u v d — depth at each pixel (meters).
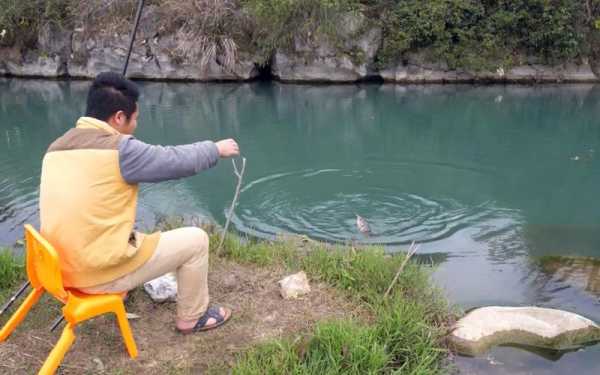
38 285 2.96
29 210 6.02
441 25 12.67
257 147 8.53
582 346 3.50
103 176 2.62
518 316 3.63
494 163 7.71
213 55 13.62
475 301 4.14
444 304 3.89
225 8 13.70
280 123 10.03
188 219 5.61
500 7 12.80
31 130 9.76
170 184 6.74
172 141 8.91
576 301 4.13
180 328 3.26
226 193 6.49
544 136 8.97
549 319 3.62
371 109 10.98
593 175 7.16
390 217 5.82
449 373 3.22
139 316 3.43
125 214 2.73
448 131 9.35
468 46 12.85
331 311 3.58
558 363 3.34
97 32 14.35
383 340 3.31
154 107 11.45
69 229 2.63
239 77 13.86
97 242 2.67
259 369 2.96
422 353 3.28
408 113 10.61
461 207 6.09
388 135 9.18
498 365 3.31
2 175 7.23
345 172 7.30
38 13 14.76
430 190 6.66
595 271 4.57
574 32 12.61
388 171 7.37
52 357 2.64
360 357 3.10
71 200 2.61
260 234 5.37
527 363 3.33
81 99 12.41
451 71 13.12
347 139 8.95
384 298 3.70
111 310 2.84
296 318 3.48
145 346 3.16
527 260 4.84
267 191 6.58
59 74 14.91
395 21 12.85
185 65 13.91
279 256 4.33
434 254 4.97
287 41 13.30
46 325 3.35
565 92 12.02
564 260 4.79
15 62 15.07
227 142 2.92
